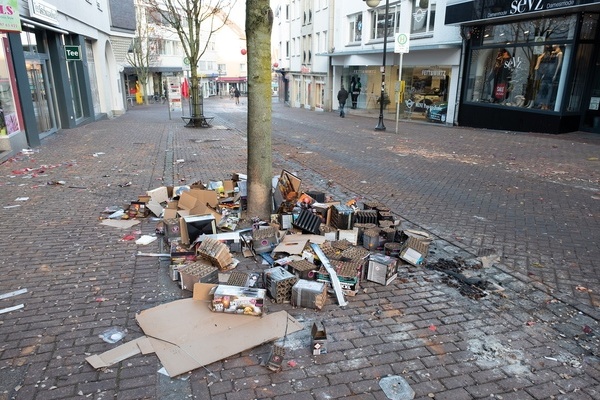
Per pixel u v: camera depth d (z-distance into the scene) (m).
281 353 3.21
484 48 18.72
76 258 5.02
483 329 3.74
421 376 3.13
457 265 5.00
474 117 19.67
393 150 13.27
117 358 3.22
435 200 7.70
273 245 5.11
